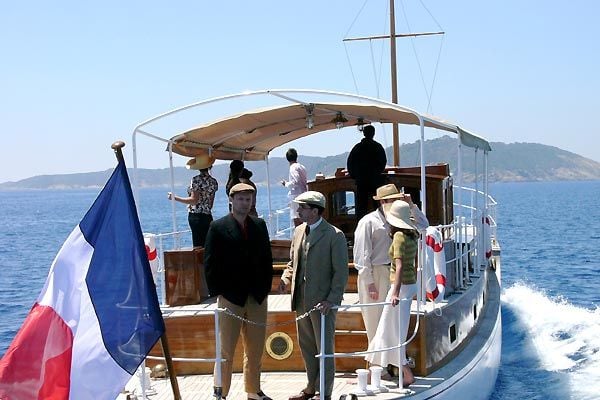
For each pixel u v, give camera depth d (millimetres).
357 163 12398
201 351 10828
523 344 18641
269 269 9297
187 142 12438
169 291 11539
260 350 9344
